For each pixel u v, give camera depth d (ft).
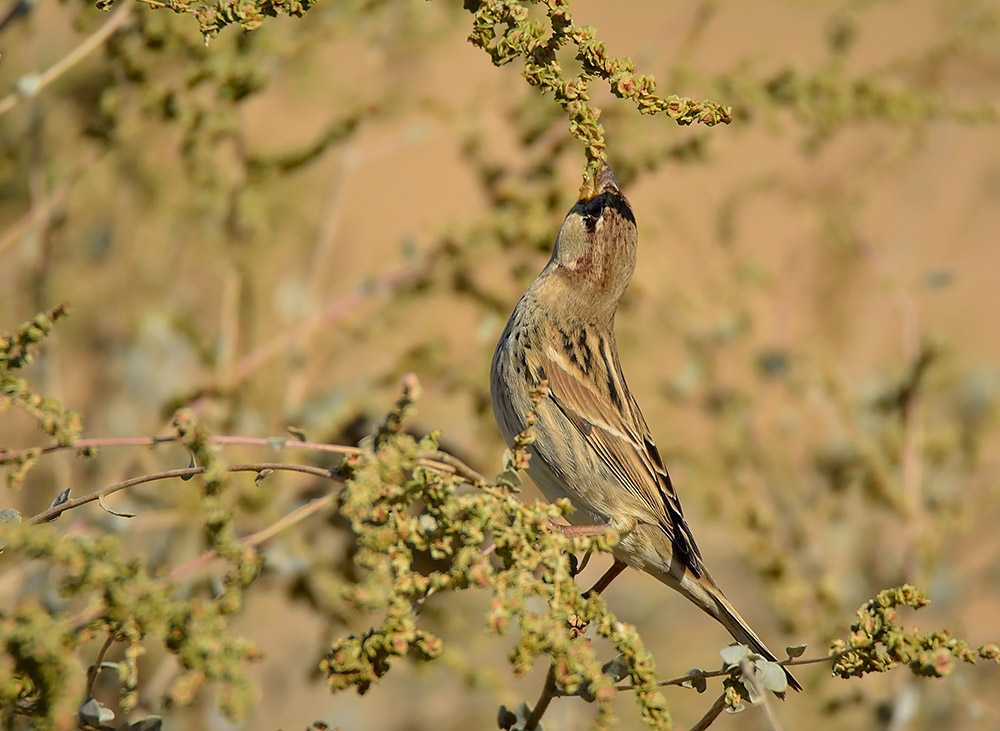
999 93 48.26
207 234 46.62
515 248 42.80
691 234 51.47
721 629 51.83
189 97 36.55
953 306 67.51
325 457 40.16
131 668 17.88
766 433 50.75
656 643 49.47
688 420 53.16
